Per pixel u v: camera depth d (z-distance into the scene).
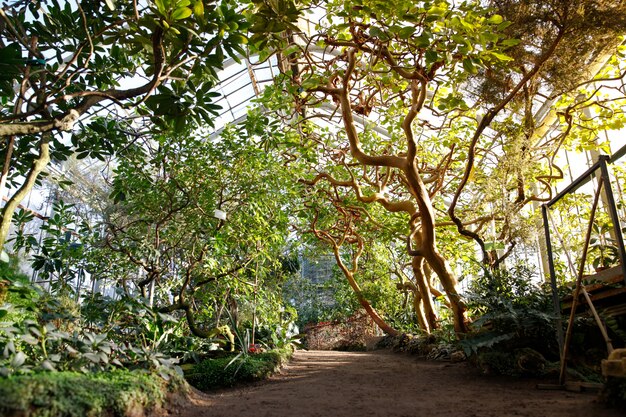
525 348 4.41
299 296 15.55
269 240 7.27
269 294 8.56
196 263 6.51
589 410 2.71
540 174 8.06
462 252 9.30
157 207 6.57
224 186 6.47
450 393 3.77
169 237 6.82
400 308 12.28
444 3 4.66
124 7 4.46
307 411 3.20
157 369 3.54
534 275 5.17
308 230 10.56
